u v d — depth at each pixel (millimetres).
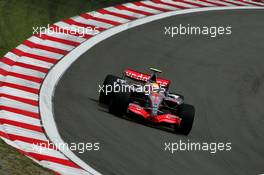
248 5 112500
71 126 64562
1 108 66062
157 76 81812
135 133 65000
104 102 71125
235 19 105562
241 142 68562
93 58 83625
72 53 83750
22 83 73312
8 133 60625
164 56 88312
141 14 99938
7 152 53781
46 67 78625
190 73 84750
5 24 87062
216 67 88250
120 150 61094
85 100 71562
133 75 70625
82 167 56469
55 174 52219
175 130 67250
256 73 89000
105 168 57188
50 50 83312
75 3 97812
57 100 70500
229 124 72500
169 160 61062
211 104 76812
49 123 64625
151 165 59406
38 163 53750
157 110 65750
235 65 90125
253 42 98875
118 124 66312
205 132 69188
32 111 66812
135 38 92062
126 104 66938
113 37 90938
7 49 81062
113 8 99625
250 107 78312
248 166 63500
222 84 83375
